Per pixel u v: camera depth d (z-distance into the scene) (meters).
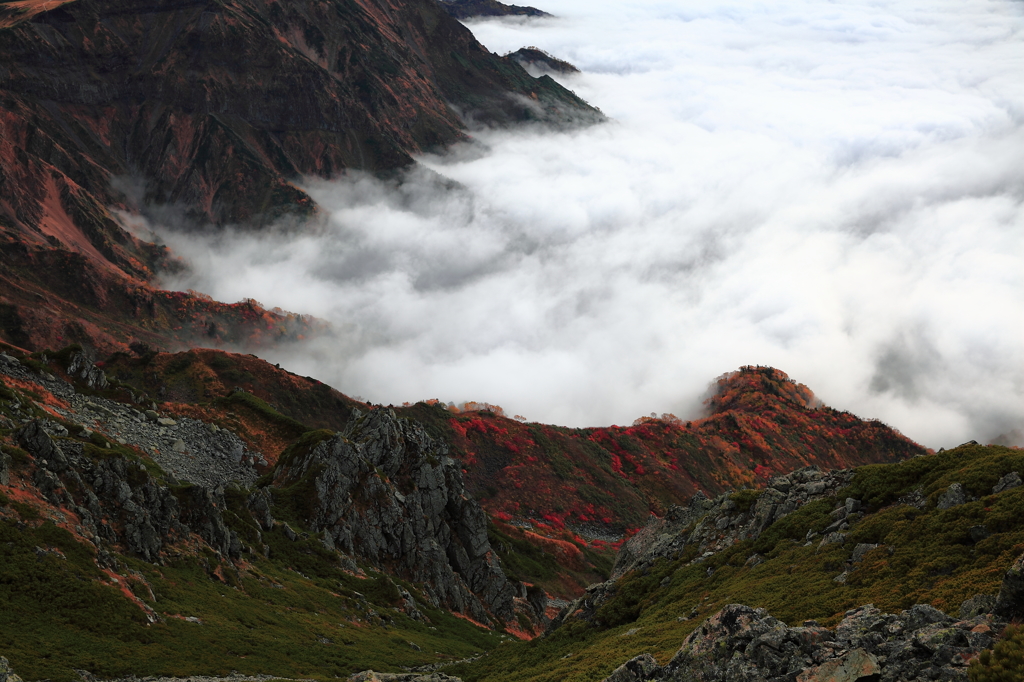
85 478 70.94
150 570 68.31
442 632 101.56
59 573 58.00
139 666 53.41
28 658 48.53
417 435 142.62
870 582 55.38
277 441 166.62
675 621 64.31
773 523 76.75
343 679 63.31
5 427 71.81
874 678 32.66
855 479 76.06
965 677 30.70
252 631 68.81
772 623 37.94
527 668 70.06
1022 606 33.22
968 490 62.41
